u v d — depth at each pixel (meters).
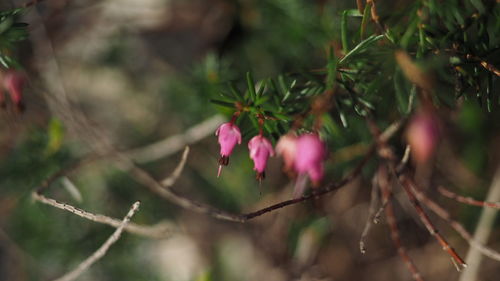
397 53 0.31
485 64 0.32
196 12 0.45
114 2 0.46
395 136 0.37
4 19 0.33
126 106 0.52
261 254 0.48
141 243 0.50
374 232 0.51
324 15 0.39
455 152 0.44
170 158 0.48
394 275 0.51
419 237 0.51
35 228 0.47
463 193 0.45
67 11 0.43
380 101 0.33
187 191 0.49
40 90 0.40
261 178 0.32
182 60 0.49
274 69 0.42
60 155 0.42
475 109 0.42
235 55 0.44
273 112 0.32
